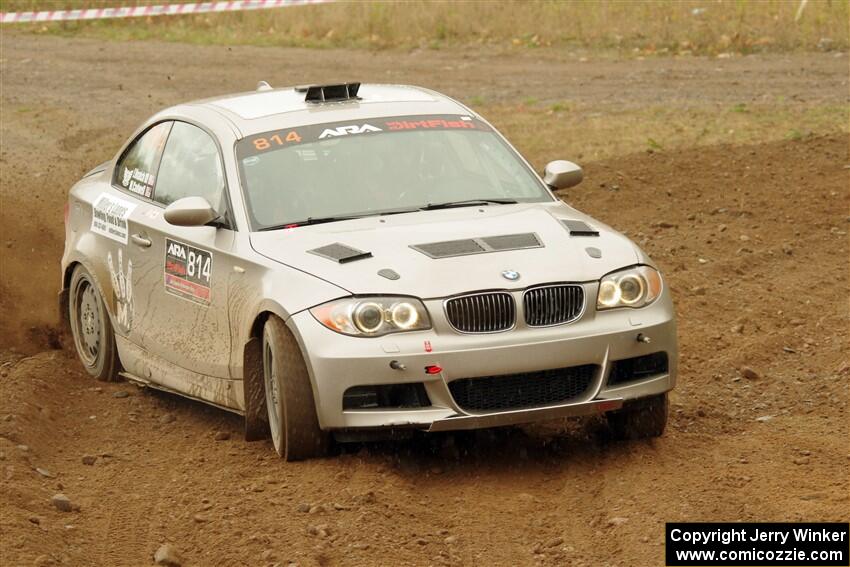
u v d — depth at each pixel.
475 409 9.54
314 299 9.69
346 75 34.59
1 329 15.23
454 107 12.31
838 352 12.95
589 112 27.59
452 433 10.78
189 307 11.33
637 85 30.91
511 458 10.25
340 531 8.63
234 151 11.38
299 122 11.73
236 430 11.42
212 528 8.84
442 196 11.16
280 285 9.98
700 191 20.30
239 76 35.06
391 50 39.16
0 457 10.18
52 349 14.69
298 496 9.39
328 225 10.68
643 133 24.89
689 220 18.81
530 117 27.42
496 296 9.57
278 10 43.50
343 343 9.46
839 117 25.30
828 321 14.05
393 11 41.91
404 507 9.15
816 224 18.30
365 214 10.88
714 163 21.97
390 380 9.37
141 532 8.88
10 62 38.53
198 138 12.05
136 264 12.24
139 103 31.30
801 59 33.22
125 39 42.91
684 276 16.17
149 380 12.34
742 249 17.22
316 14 42.53
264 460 10.30
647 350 9.90
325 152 11.38
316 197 10.98
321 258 9.99
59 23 46.09
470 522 8.91
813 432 10.63
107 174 13.62
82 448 11.06
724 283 15.88
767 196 19.78
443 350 9.38
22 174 23.81
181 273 11.42
